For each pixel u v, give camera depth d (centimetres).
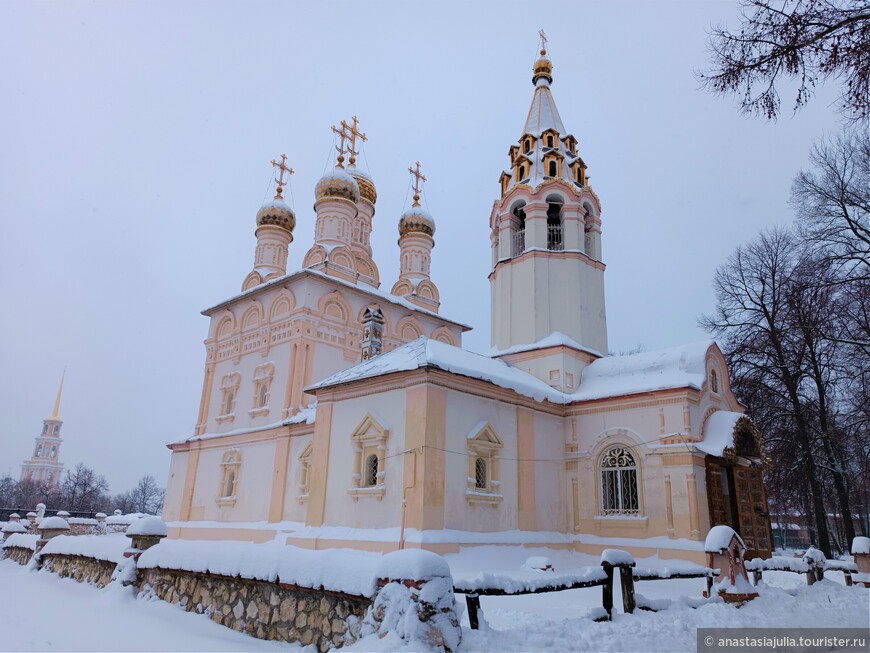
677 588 1212
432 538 1360
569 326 1988
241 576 803
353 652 577
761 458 1727
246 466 2314
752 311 2372
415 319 2777
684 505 1520
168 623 844
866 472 2198
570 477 1758
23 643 699
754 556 1608
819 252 1980
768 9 634
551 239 2150
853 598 1069
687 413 1580
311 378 2298
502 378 1641
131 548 1063
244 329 2600
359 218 3183
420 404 1460
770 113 663
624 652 639
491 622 802
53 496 7156
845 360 2100
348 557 700
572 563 1583
